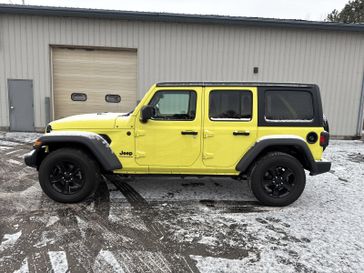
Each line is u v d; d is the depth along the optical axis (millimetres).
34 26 10422
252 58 10938
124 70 11062
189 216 4066
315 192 5160
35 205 4344
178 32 10656
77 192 4355
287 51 10953
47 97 10836
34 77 10734
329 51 11016
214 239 3449
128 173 4445
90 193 4395
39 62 10656
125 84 11148
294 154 4602
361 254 3176
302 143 4223
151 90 4328
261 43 10859
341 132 11508
